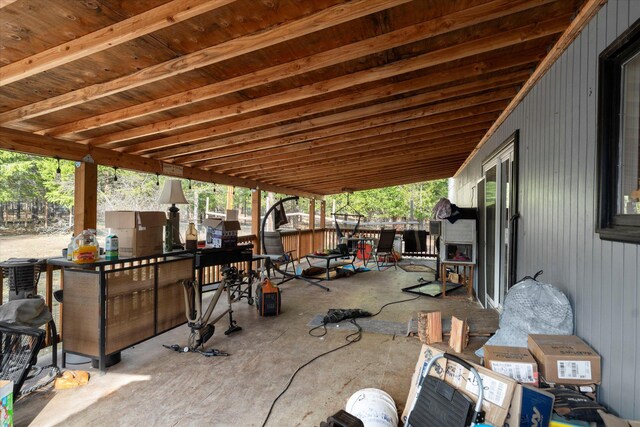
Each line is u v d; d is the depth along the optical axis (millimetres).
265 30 2252
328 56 2619
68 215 15039
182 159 5629
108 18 2059
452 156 7336
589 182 2133
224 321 4270
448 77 3291
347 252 7609
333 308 4871
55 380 2695
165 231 3611
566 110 2480
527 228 3299
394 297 5578
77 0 1885
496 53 3035
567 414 1746
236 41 2328
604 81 1932
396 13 2270
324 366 2998
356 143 5551
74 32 2166
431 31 2348
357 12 2035
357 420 1528
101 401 2449
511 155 3938
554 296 2377
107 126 3848
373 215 20297
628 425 1527
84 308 2898
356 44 2541
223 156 5461
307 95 3266
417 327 3707
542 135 2949
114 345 2947
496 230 4445
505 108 4148
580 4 2318
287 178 8586
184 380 2752
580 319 2225
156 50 2432
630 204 1827
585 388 1952
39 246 11758
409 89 3430
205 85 3061
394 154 6730
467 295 5699
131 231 3115
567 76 2473
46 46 2297
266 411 2324
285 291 5996
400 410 2311
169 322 3543
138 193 14781
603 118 1935
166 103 3252
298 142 5031
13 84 2812
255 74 2867
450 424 1729
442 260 5758
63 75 2711
